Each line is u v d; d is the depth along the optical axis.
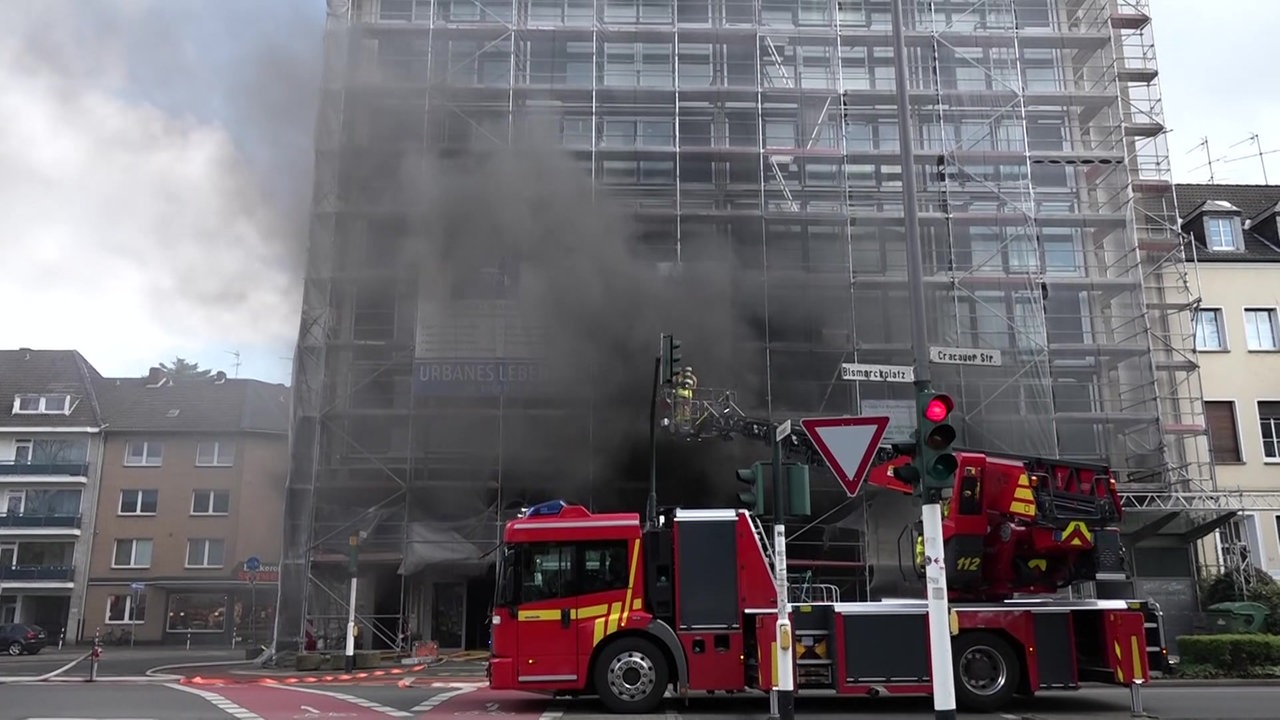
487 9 28.00
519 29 27.70
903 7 28.97
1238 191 33.81
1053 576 14.13
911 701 13.87
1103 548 14.24
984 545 13.80
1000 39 28.02
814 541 23.97
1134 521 23.67
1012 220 26.39
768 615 12.32
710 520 12.94
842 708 13.13
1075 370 26.34
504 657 12.62
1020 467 13.95
